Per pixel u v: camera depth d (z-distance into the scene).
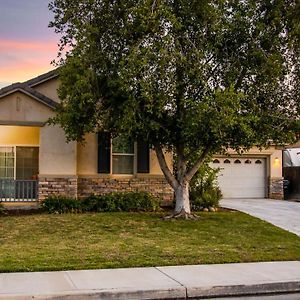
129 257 10.10
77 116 14.51
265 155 24.39
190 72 13.89
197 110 13.41
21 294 7.38
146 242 11.90
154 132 15.34
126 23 14.07
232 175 24.14
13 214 16.81
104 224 14.60
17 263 9.38
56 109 16.41
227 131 14.23
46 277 8.43
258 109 14.90
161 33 13.87
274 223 15.56
